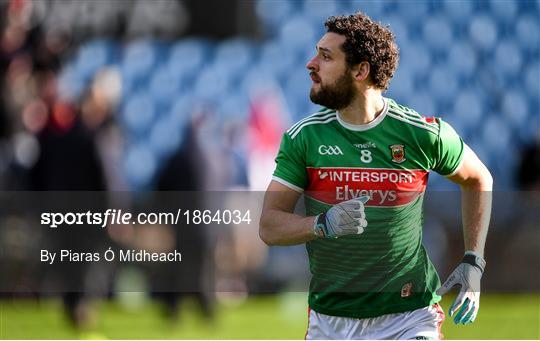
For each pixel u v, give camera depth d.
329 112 14.61
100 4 41.03
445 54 45.06
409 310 14.89
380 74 14.29
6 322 29.66
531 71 45.88
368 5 44.44
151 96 41.56
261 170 38.53
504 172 44.09
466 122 44.81
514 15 46.06
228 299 32.56
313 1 43.69
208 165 30.88
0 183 33.78
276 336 27.50
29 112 36.34
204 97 41.97
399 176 14.49
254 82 42.34
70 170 30.19
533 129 45.34
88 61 40.81
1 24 37.56
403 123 14.39
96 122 30.67
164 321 29.80
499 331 28.12
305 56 43.19
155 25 42.16
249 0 42.91
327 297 15.04
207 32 42.62
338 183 14.52
